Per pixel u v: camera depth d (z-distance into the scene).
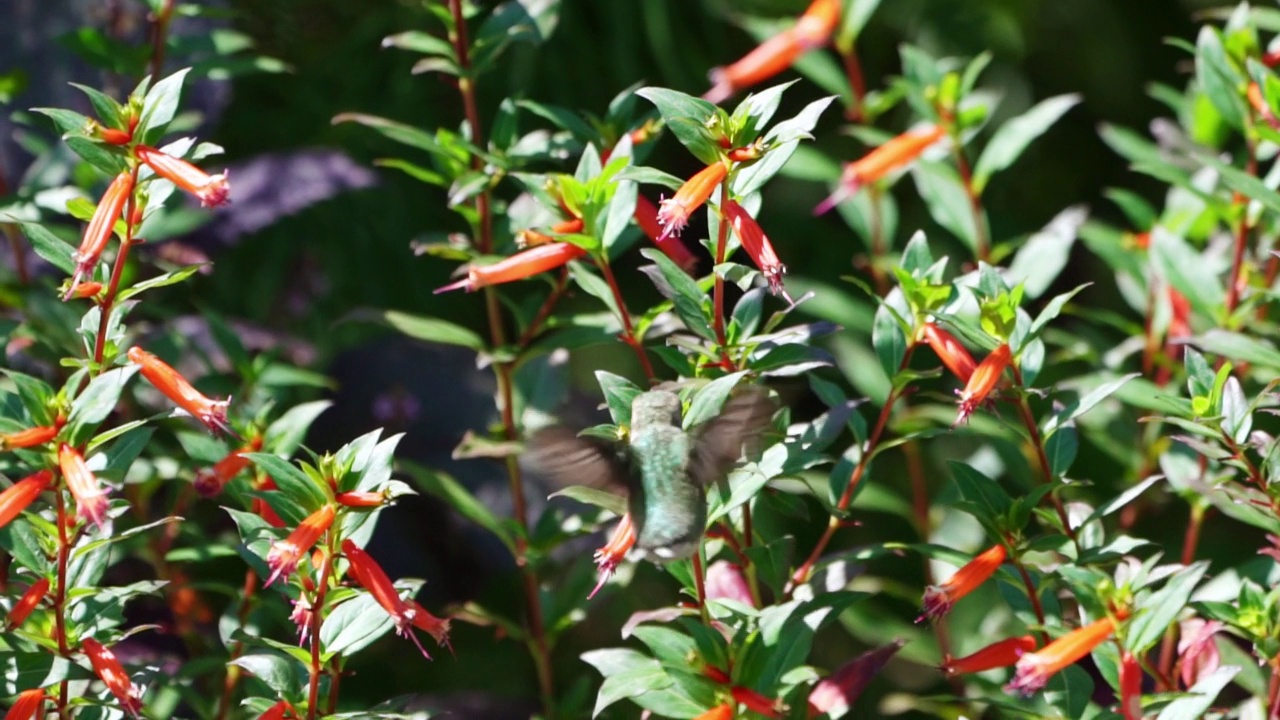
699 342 2.70
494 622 2.85
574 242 2.71
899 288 2.74
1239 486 2.69
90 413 2.61
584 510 2.90
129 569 2.95
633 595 3.10
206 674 2.82
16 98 3.07
